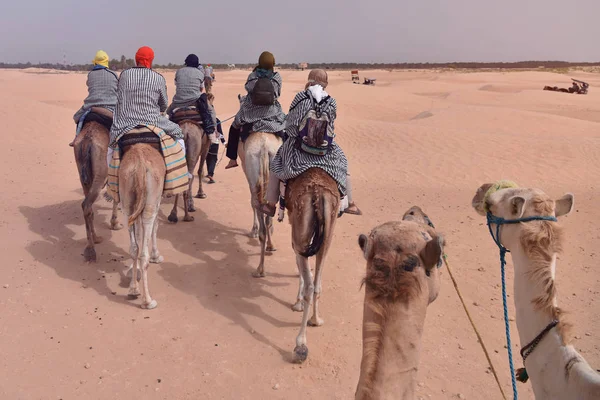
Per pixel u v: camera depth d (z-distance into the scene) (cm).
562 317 345
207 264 856
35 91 3916
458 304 723
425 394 535
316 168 619
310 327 670
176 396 534
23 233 953
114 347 613
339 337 647
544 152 1622
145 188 688
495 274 817
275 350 618
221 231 1012
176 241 951
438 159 1600
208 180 1393
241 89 4000
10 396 521
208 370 577
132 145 720
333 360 599
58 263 833
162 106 786
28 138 1773
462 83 6391
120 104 743
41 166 1472
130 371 570
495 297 744
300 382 559
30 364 574
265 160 782
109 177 745
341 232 1011
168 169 744
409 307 347
